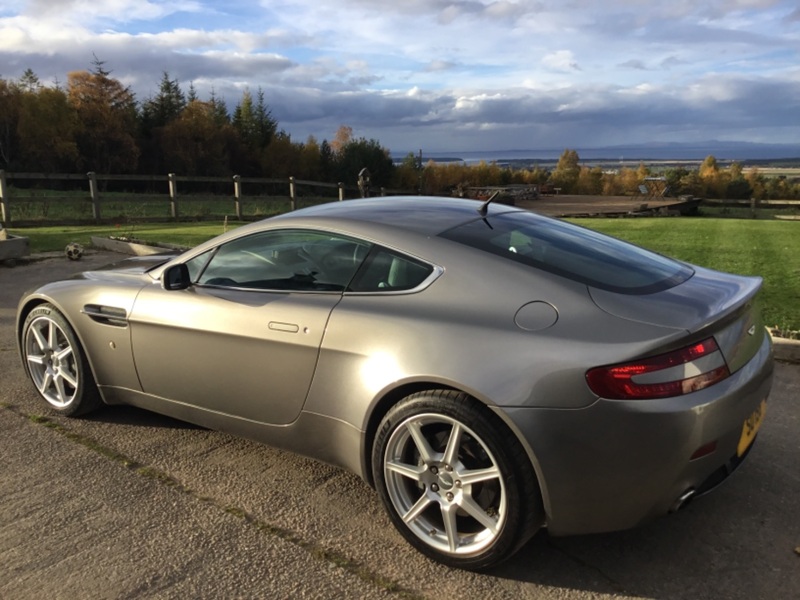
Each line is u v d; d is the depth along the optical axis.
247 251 3.28
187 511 2.95
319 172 71.75
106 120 59.75
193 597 2.37
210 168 64.81
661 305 2.47
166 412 3.57
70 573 2.50
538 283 2.56
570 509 2.36
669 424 2.23
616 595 2.39
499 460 2.37
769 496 3.07
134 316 3.48
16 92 57.00
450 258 2.72
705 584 2.45
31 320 4.04
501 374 2.36
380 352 2.63
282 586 2.43
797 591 2.40
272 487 3.18
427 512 2.68
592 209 29.12
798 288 7.56
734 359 2.46
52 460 3.43
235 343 3.10
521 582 2.47
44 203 15.38
